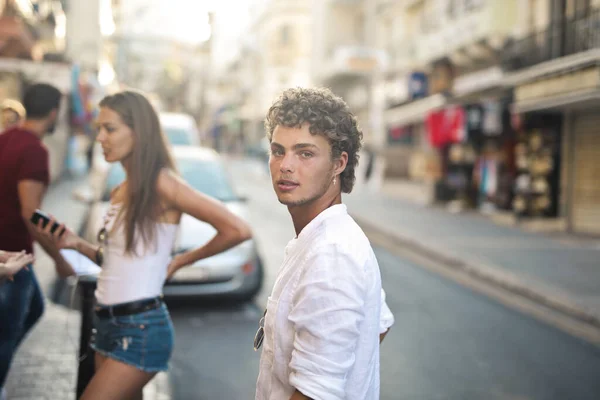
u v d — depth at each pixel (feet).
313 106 4.57
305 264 4.43
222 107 221.87
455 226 45.44
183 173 23.66
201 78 159.84
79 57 72.38
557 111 44.86
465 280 28.45
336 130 4.58
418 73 69.92
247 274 20.26
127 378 7.42
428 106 59.16
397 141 76.89
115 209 7.79
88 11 72.64
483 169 55.06
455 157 58.54
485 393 14.49
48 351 14.32
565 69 37.63
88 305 8.95
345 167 4.83
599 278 27.81
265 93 163.12
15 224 9.43
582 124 44.14
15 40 45.21
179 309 20.59
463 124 52.60
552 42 42.73
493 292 26.11
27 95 9.70
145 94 7.87
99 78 74.28
